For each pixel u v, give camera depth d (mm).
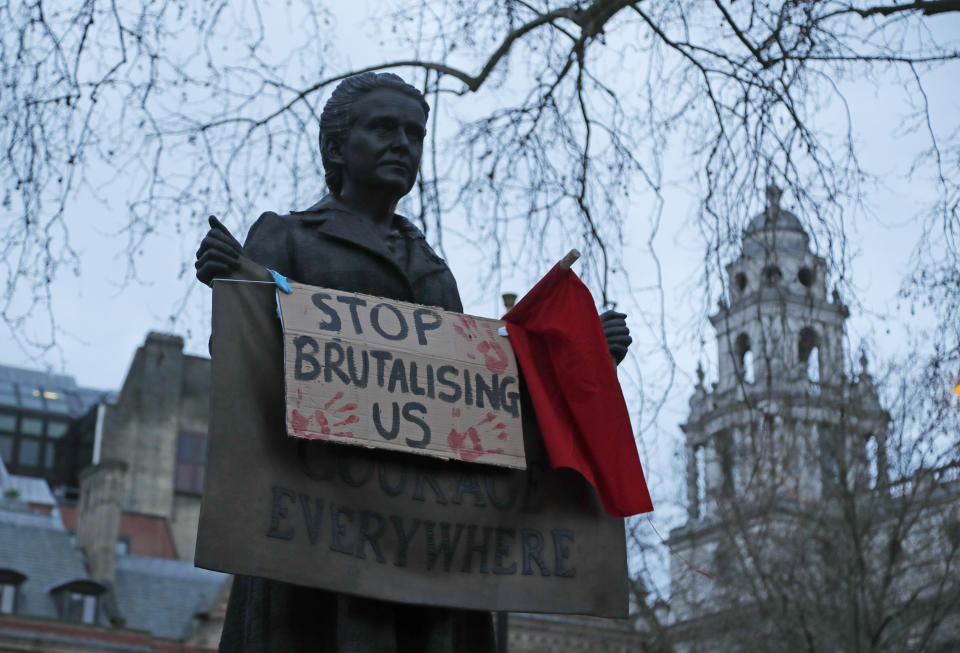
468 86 11570
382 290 5637
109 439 52969
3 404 54750
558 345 5660
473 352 5512
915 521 20641
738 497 21562
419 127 5766
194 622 38375
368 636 5137
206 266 5195
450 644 5297
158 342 54812
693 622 22562
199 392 55062
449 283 5934
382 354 5297
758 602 21344
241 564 4852
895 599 21656
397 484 5223
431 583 5160
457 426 5328
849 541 21250
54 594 37750
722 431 21062
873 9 10898
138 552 47156
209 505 4871
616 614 5418
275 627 5234
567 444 5488
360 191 5746
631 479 5578
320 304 5289
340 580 4996
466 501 5324
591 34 11289
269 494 4977
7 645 33969
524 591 5297
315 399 5094
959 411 18219
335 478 5121
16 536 39562
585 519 5516
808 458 20922
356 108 5734
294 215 5727
